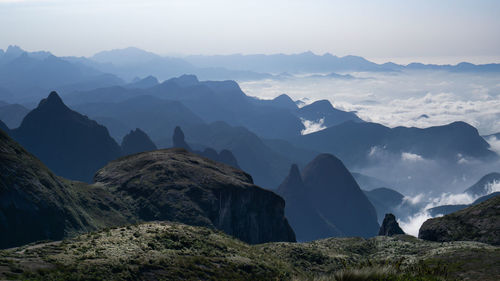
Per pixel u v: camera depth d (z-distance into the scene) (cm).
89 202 11750
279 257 6034
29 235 8981
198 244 4134
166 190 12544
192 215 11556
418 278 1978
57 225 9562
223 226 12388
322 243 8025
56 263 2772
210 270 3459
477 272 3284
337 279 1952
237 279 3431
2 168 9488
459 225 7744
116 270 2905
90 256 3056
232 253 4212
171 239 4050
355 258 6619
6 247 8469
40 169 10788
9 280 2258
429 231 8112
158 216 11675
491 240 6850
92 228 10406
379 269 1967
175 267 3250
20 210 9075
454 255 4175
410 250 6712
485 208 7856
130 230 4191
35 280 2359
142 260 3197
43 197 9700
